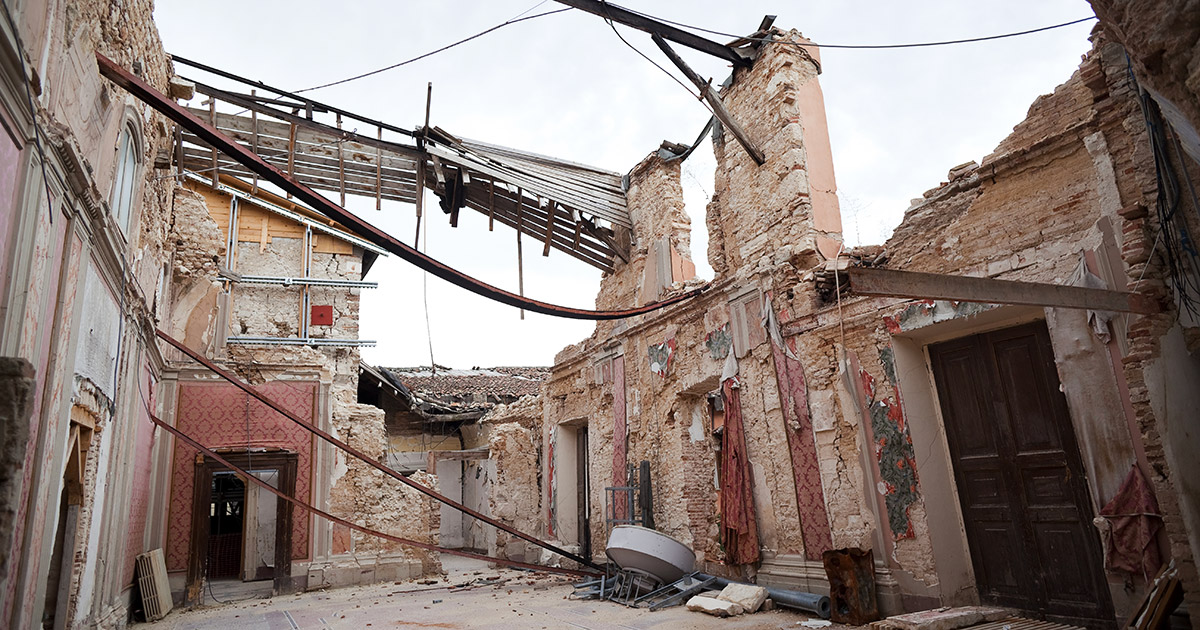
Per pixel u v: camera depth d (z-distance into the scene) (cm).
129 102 620
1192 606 450
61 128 398
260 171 453
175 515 1174
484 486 2030
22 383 241
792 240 920
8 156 327
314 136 1170
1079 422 595
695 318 1110
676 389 1134
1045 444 661
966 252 702
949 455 750
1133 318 546
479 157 1248
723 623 746
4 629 374
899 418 748
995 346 715
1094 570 613
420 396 2036
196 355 952
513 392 2245
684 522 1078
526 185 1282
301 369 1334
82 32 436
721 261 1109
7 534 228
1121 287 564
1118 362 571
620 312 719
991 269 676
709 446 1105
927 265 741
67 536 561
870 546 759
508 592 1107
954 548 712
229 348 1334
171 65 875
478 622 827
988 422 714
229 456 1247
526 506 1702
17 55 312
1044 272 630
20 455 236
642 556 945
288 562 1236
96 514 639
